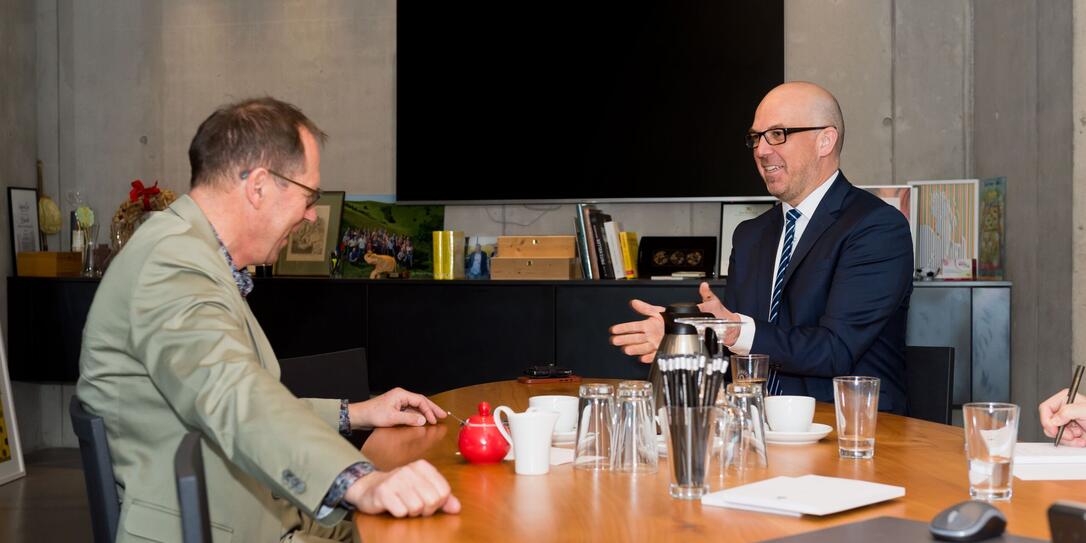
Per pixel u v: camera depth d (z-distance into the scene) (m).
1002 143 4.17
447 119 4.90
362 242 5.06
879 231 2.67
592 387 1.59
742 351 2.45
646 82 4.69
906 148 4.55
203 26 5.32
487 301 4.48
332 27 5.16
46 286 5.02
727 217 4.64
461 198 4.89
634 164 4.70
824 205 2.83
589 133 4.75
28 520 4.10
